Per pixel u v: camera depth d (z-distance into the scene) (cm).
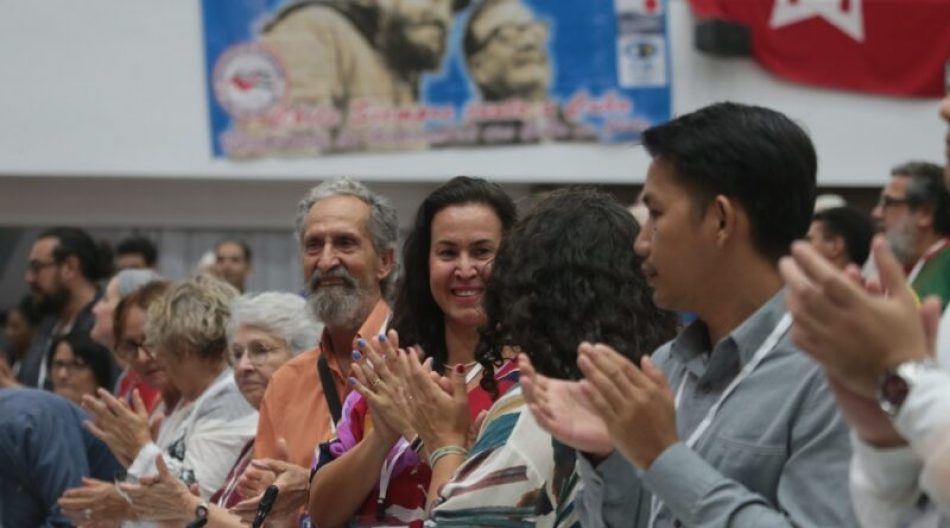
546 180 1275
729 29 1273
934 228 745
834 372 231
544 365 348
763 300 293
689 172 292
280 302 545
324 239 510
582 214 359
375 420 408
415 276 451
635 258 355
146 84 1247
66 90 1239
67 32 1240
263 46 1254
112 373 777
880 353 227
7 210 1276
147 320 586
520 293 355
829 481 273
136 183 1288
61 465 629
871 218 762
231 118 1254
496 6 1268
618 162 1279
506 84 1269
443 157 1268
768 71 1305
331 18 1257
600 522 302
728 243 291
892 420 229
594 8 1276
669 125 298
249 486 468
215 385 566
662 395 271
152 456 521
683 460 270
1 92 1234
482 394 418
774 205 290
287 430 500
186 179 1290
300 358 514
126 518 531
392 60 1262
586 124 1276
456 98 1266
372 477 412
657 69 1284
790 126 295
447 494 352
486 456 352
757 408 286
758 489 282
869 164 1323
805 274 229
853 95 1320
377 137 1262
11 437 625
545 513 347
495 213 438
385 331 459
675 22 1291
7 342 1348
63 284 959
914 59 1325
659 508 297
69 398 751
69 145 1239
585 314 347
